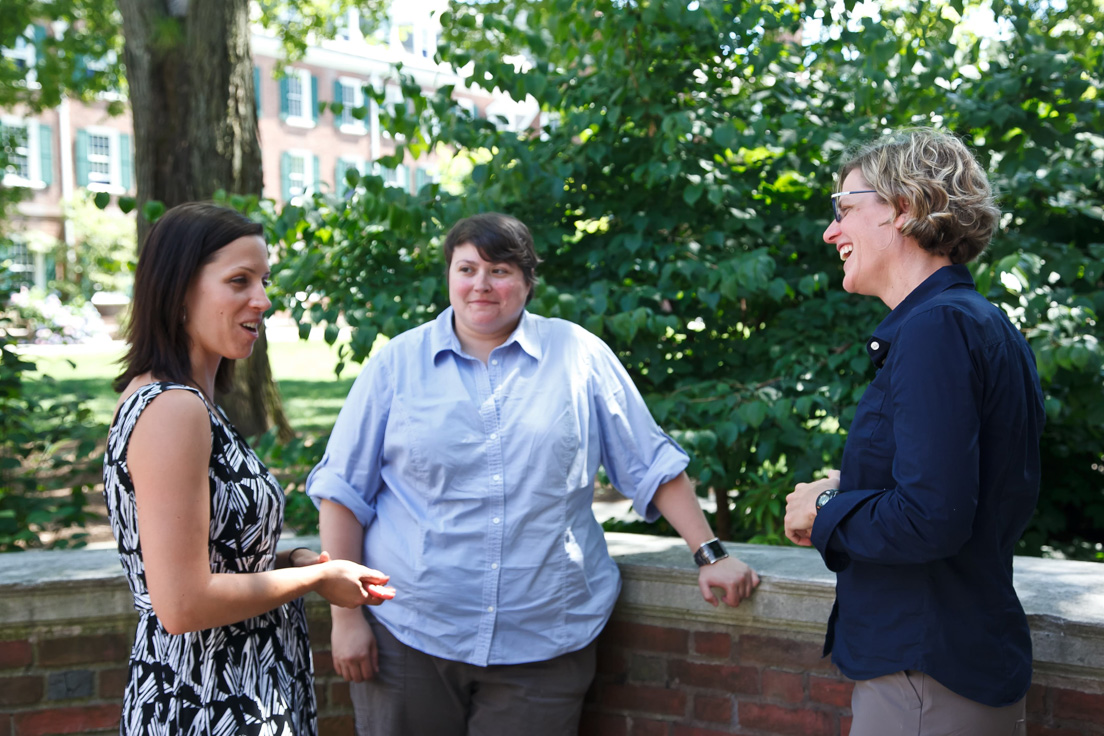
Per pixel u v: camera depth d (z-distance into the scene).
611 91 3.40
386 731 1.96
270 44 31.14
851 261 1.49
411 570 1.88
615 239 3.29
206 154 7.05
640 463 2.03
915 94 3.40
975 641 1.38
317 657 2.30
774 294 2.98
